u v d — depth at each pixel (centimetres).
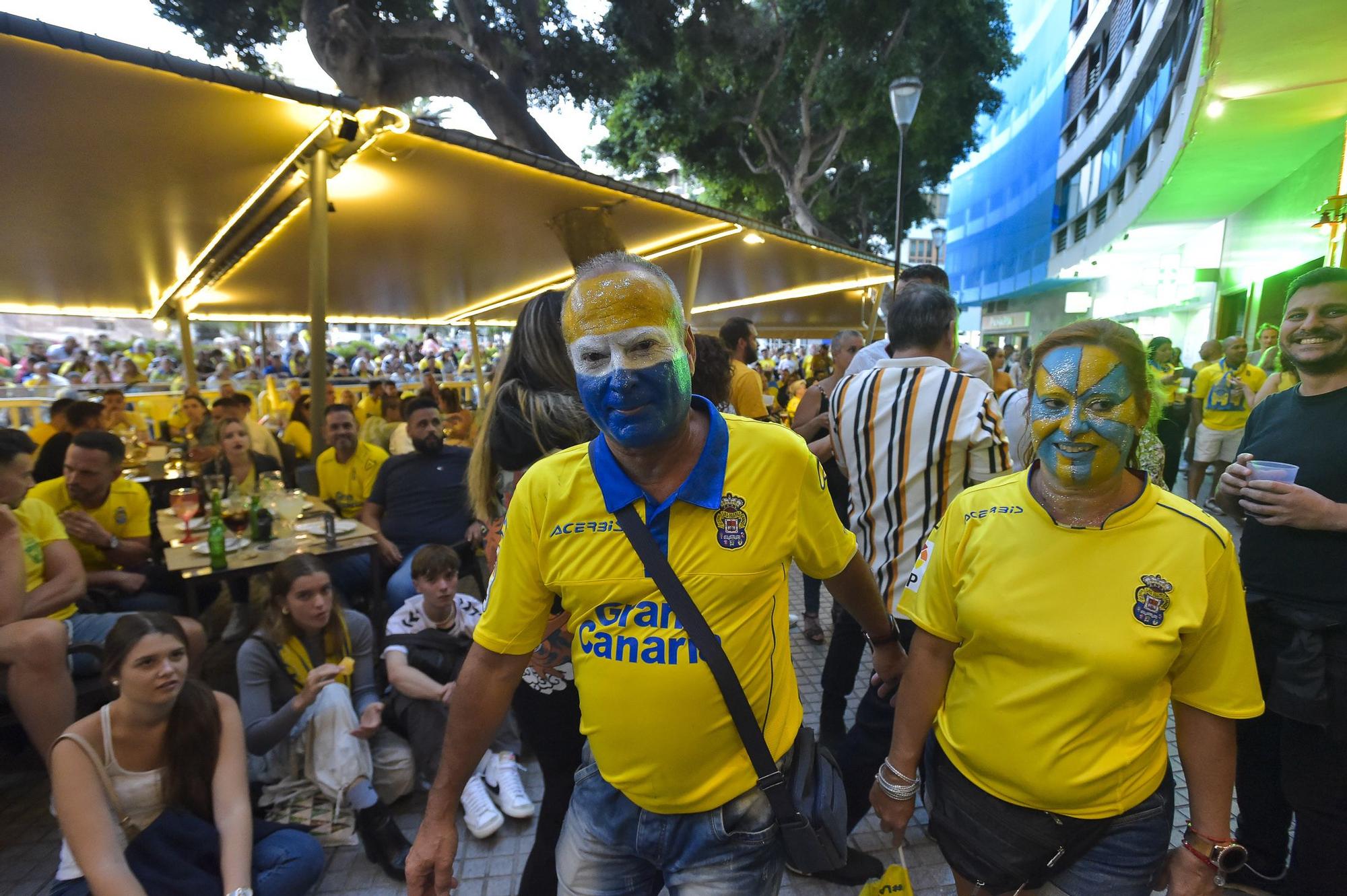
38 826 251
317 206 404
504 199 502
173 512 428
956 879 144
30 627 231
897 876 147
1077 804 124
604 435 115
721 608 111
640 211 545
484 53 965
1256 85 610
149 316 1152
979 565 131
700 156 1545
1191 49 856
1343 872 164
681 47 1166
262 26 1007
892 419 198
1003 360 957
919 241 5494
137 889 172
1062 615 121
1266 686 169
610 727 116
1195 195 1059
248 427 549
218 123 354
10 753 289
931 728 154
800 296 1198
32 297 899
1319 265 779
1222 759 125
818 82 1275
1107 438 116
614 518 113
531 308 165
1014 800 130
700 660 110
